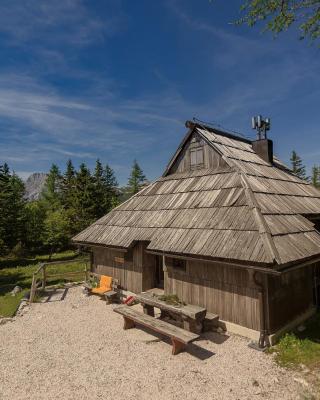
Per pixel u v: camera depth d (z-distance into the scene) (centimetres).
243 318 844
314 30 687
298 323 905
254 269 747
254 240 798
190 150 1416
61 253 3422
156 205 1296
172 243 983
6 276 2064
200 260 869
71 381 670
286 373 668
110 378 676
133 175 5475
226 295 884
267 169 1359
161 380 661
